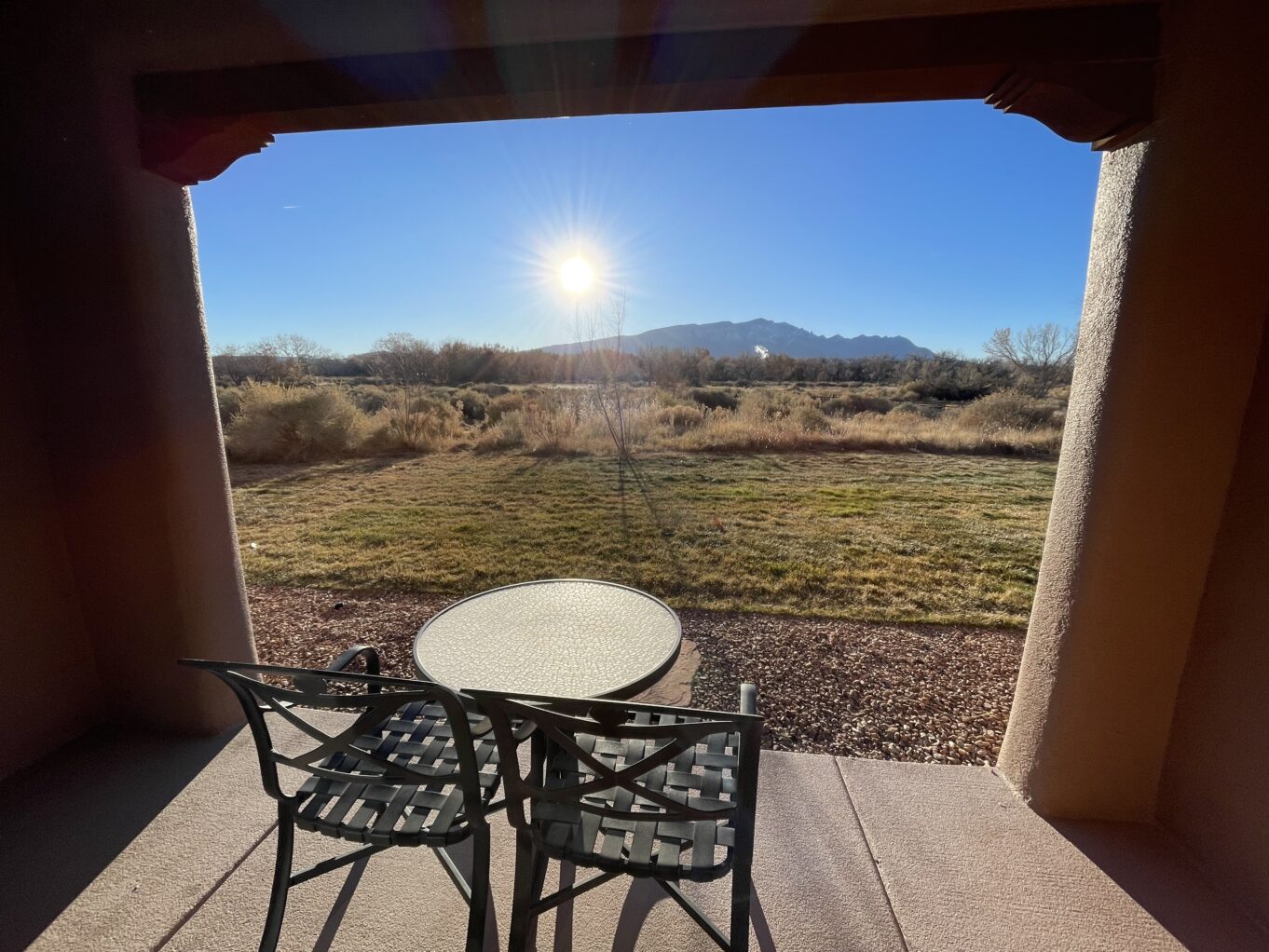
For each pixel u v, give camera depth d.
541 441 9.10
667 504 5.99
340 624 3.42
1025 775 1.96
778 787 2.02
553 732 1.10
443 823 1.25
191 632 2.22
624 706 1.04
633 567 4.27
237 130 1.96
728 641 3.17
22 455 2.07
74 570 2.24
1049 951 1.47
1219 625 1.63
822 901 1.59
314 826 1.27
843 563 4.34
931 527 5.19
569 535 5.02
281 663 2.99
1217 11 1.44
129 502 2.13
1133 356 1.62
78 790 1.98
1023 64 1.56
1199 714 1.69
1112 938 1.50
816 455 8.82
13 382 2.04
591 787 1.14
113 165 1.89
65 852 1.73
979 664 2.93
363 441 9.12
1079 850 1.77
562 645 1.82
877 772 2.09
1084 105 1.58
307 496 6.42
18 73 1.88
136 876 1.66
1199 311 1.55
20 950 1.45
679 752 1.09
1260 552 1.51
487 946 1.46
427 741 1.48
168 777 2.06
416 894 1.60
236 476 7.49
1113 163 1.67
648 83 1.72
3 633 2.02
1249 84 1.45
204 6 1.73
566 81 1.74
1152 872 1.69
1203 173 1.50
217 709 2.31
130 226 1.95
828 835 1.82
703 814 1.14
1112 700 1.79
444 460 8.47
